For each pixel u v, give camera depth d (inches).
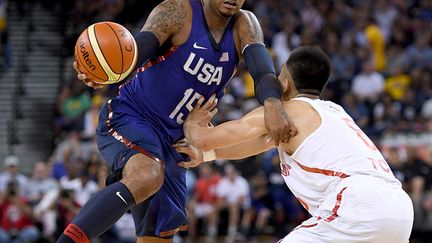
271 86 251.8
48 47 893.8
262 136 258.4
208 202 633.0
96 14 902.4
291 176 250.8
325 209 236.2
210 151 272.8
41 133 804.6
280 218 634.8
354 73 802.2
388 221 231.3
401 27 885.8
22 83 843.4
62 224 543.8
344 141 242.4
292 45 826.8
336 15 892.6
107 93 726.5
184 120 271.9
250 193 639.8
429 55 830.5
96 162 584.7
